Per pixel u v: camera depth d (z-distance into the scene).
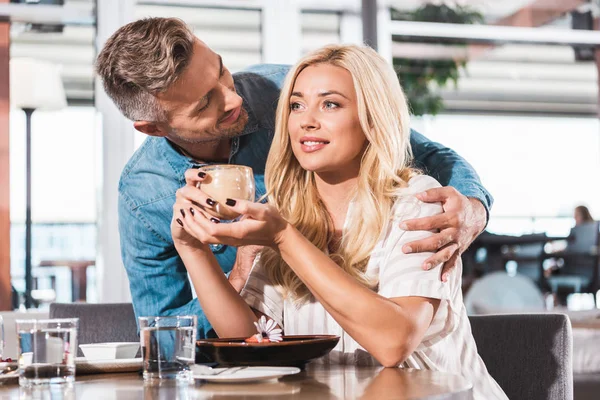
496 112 10.18
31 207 4.81
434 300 1.52
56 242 5.94
